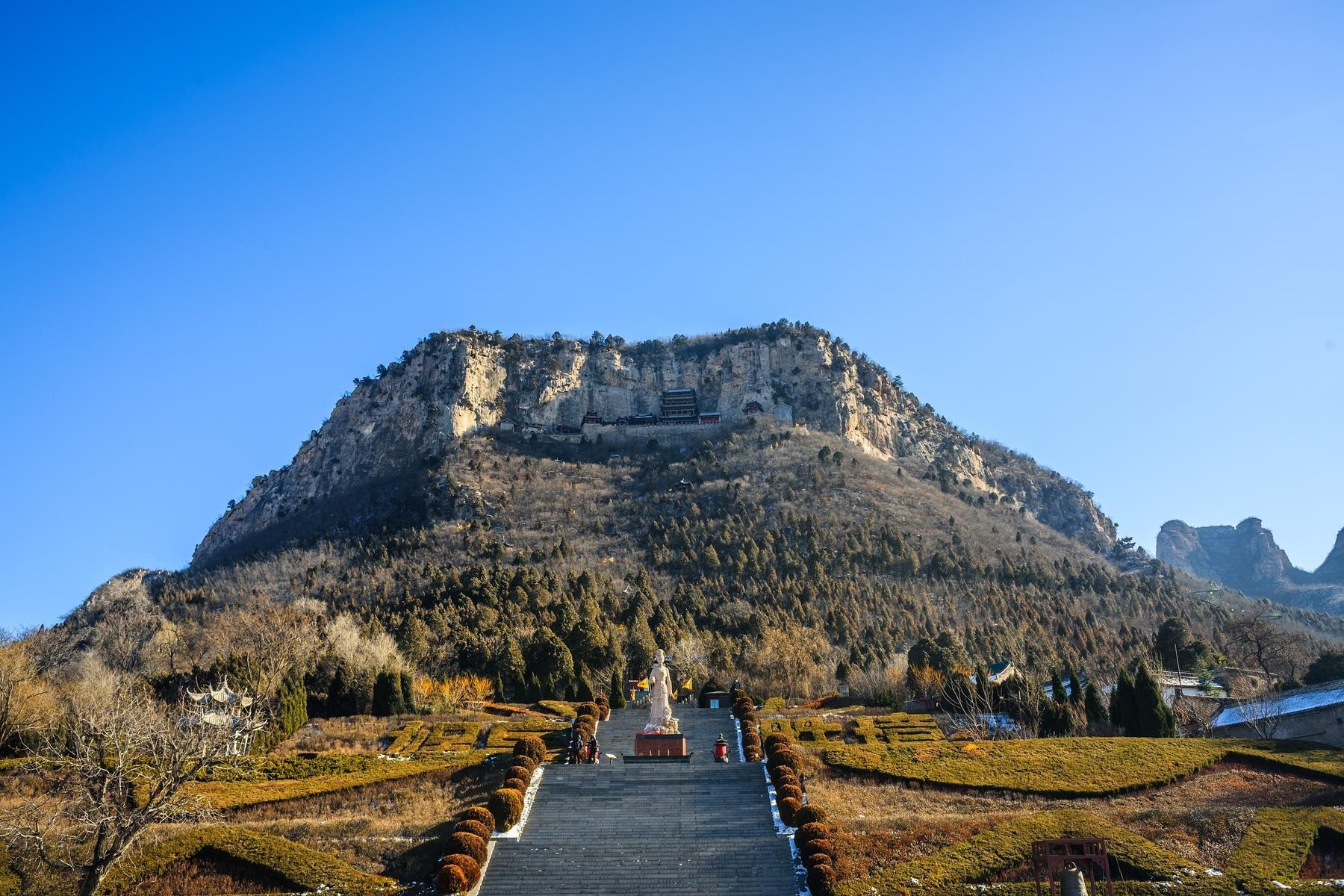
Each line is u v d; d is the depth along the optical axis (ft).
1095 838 143.02
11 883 148.05
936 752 202.59
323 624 372.79
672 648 362.94
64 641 386.73
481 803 181.57
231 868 154.51
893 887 141.38
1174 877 142.51
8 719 215.72
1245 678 313.53
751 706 254.68
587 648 351.87
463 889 144.15
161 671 318.86
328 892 147.02
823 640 384.27
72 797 173.06
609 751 223.30
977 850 151.23
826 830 156.04
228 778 196.65
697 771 191.11
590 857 156.46
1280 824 157.58
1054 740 210.18
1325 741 220.02
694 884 147.74
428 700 280.10
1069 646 402.52
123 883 149.38
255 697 237.86
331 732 244.01
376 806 183.93
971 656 351.67
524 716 268.82
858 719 249.34
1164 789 182.29
